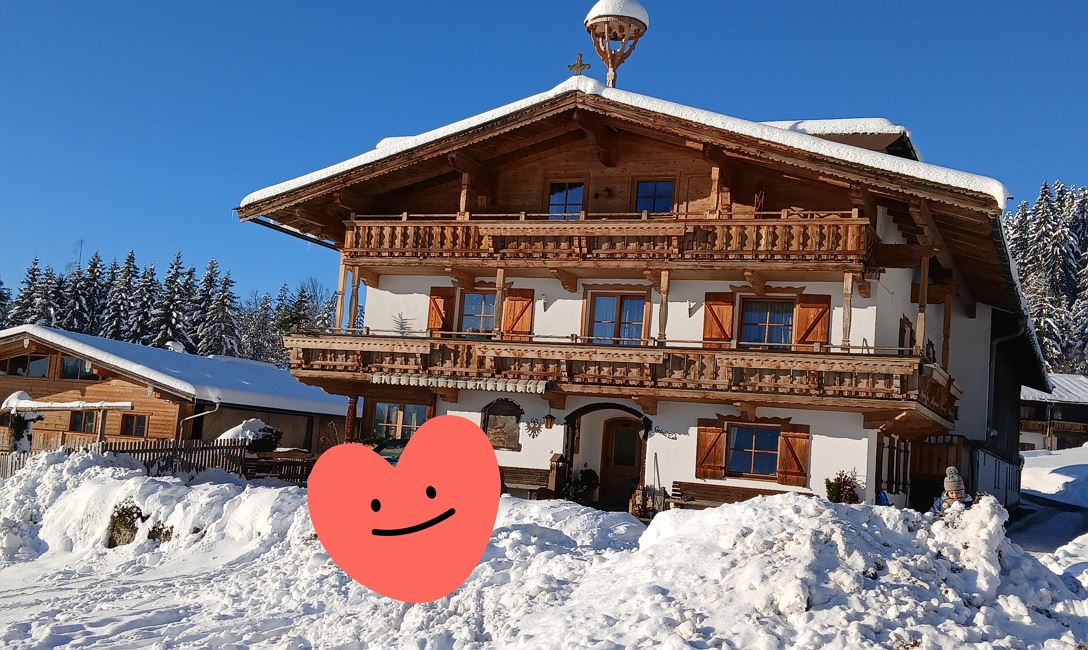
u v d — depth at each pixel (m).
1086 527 25.80
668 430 22.64
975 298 28.36
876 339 21.47
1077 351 75.69
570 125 23.22
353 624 10.59
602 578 9.97
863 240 20.17
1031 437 61.56
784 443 21.61
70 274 74.62
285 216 25.16
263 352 86.75
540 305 24.16
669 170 23.22
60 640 11.37
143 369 30.19
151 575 15.70
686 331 22.81
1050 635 8.62
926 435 26.03
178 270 75.19
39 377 32.38
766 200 22.22
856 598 8.52
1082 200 88.12
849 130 23.88
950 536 9.91
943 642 7.84
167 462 22.62
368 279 25.59
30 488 20.12
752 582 8.77
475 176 24.02
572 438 23.89
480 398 24.33
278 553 15.81
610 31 24.56
